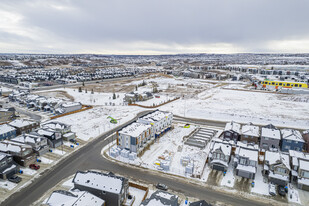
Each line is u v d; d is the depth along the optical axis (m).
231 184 43.94
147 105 109.69
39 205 36.28
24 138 54.75
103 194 35.50
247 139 62.47
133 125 62.06
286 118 86.75
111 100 120.38
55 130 63.72
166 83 190.88
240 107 104.44
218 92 145.25
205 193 40.94
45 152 55.50
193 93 141.62
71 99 121.12
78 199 31.23
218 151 49.69
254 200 39.09
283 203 38.38
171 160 53.38
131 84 179.25
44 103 96.56
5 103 108.12
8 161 45.28
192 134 70.19
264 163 47.53
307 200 39.19
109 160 52.97
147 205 31.73
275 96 129.62
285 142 58.06
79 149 58.47
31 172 46.38
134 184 42.28
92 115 90.19
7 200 37.44
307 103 111.69
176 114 94.31
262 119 85.19
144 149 59.06
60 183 42.78
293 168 45.25
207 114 92.50
